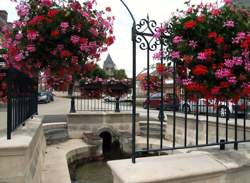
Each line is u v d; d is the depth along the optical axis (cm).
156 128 845
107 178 565
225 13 226
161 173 206
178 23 231
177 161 230
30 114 472
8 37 370
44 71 384
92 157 706
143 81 300
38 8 356
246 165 236
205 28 220
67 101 2831
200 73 213
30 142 248
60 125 806
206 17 224
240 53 219
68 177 428
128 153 753
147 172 206
